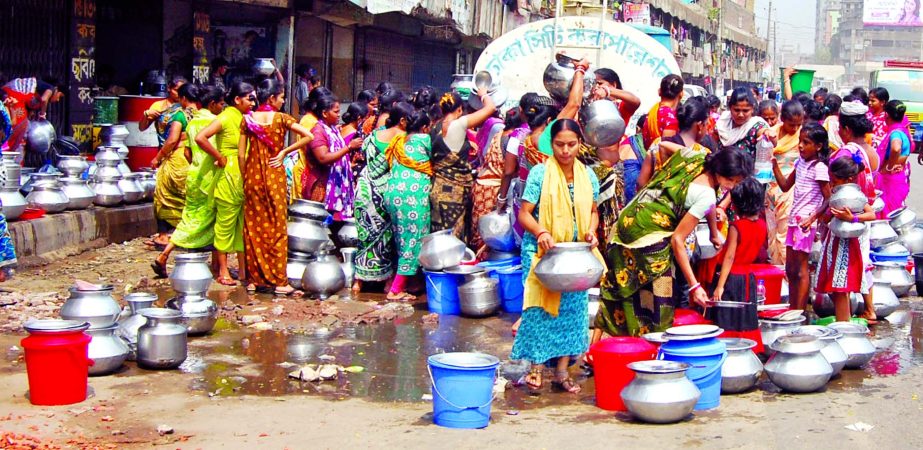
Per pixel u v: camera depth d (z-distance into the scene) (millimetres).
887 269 9078
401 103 8789
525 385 6320
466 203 8891
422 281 9219
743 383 6059
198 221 9242
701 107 7102
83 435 5234
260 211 8805
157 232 12125
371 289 9336
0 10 11773
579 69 7422
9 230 9328
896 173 10289
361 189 8992
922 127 32719
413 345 7312
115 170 11430
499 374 6582
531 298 6020
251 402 5883
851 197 7125
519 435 5270
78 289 6547
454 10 18359
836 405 5824
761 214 6633
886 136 10281
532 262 6051
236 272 10055
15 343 7027
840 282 7379
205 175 9078
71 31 12938
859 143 8289
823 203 7520
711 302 6559
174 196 10766
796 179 7801
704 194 6039
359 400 5965
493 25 21797
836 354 6363
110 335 6422
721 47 61469
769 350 6656
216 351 7039
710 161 6094
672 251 6238
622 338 5949
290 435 5273
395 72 22656
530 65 12375
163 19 14719
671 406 5359
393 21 20781
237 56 15930
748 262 6672
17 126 10211
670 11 44094
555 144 5914
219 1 14898
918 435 5246
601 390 5789
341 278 8828
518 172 8695
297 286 9031
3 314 7746
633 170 8172
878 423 5461
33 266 9586
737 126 8836
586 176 6059
